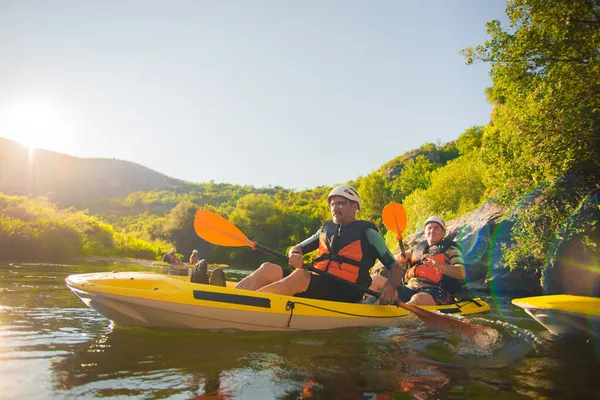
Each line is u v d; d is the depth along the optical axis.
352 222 3.68
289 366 2.22
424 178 35.31
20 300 3.67
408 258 5.09
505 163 8.49
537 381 2.17
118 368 2.00
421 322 3.66
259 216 51.53
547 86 7.52
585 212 7.00
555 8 7.50
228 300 2.88
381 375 2.16
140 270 11.31
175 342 2.55
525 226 7.57
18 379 1.77
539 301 3.35
